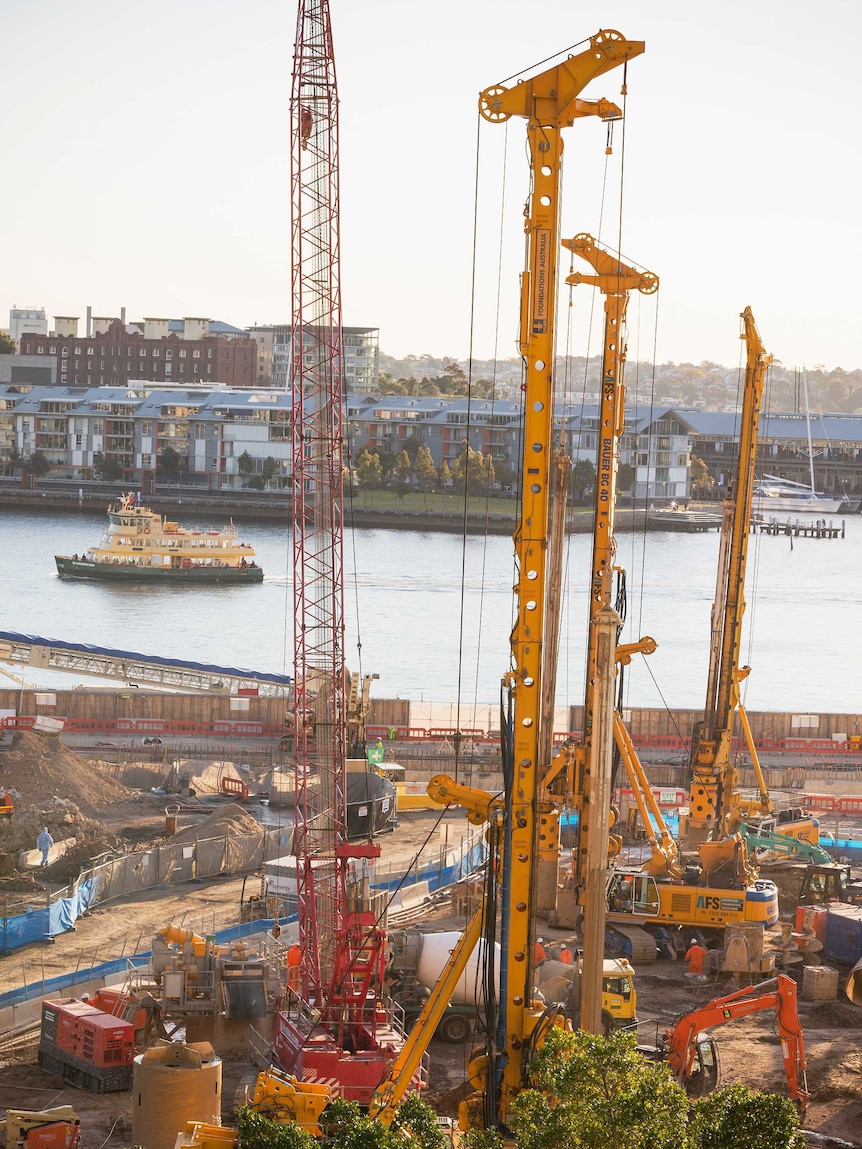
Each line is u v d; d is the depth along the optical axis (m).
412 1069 41.84
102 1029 47.34
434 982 53.69
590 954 41.16
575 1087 31.97
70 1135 41.81
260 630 197.50
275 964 56.09
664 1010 56.94
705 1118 31.97
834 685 175.62
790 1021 46.31
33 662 133.50
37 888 73.12
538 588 41.88
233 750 109.00
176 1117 41.84
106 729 114.81
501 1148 33.69
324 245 71.62
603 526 64.06
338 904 56.84
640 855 76.81
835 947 63.38
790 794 100.19
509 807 41.47
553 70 42.59
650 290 63.91
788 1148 31.48
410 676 168.88
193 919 68.25
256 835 78.62
